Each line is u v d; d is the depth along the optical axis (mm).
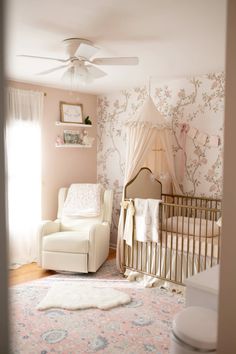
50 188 4453
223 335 960
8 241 751
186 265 3135
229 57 896
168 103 4098
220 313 962
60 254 3617
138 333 2447
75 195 4238
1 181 728
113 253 4543
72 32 2445
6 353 756
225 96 912
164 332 2463
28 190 4074
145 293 3188
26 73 3639
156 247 3383
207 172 3768
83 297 3021
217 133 3654
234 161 907
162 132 3777
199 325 1516
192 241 3133
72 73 2734
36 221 4195
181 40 2596
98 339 2361
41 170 4289
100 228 3750
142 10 2066
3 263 745
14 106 3867
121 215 3689
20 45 2744
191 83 3850
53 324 2555
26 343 2293
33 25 2309
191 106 3873
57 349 2229
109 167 4906
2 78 710
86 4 1986
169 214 3930
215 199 3609
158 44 2695
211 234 3162
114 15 2145
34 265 4020
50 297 3008
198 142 3828
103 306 2822
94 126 4992
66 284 3363
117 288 3291
